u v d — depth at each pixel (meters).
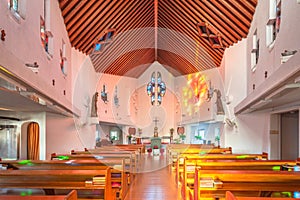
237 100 10.15
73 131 10.04
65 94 8.54
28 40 5.10
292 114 9.97
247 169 4.66
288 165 4.87
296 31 4.72
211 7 8.70
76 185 3.60
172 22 11.09
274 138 9.96
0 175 3.48
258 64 7.73
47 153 8.92
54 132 9.30
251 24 8.59
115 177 5.94
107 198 3.64
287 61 4.46
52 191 4.04
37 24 5.72
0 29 3.78
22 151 8.45
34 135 8.57
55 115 9.38
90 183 3.60
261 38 7.36
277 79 5.08
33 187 3.54
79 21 8.59
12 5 4.43
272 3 6.31
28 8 5.09
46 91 5.71
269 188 3.36
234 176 3.39
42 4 6.19
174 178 8.50
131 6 9.47
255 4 7.82
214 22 9.34
